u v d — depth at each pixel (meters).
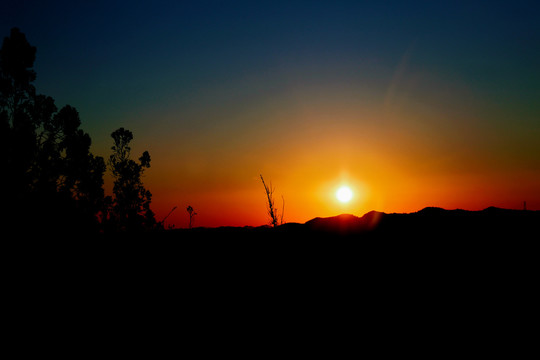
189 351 10.34
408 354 9.61
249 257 18.62
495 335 10.18
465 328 10.69
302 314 12.41
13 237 18.47
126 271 17.14
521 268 14.39
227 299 13.99
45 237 19.50
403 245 18.12
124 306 13.53
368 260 16.81
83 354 10.20
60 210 20.95
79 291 14.86
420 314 11.71
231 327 11.75
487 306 11.78
